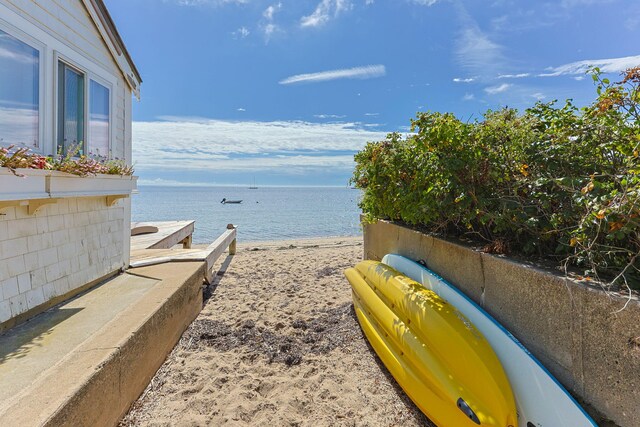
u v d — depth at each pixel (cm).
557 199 207
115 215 422
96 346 222
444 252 278
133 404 245
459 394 190
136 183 426
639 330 135
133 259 498
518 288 198
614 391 144
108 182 358
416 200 299
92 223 374
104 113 401
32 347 232
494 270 219
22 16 271
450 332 212
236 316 437
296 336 375
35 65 288
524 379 179
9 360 214
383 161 347
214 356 327
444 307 238
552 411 163
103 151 400
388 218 425
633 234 162
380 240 428
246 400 259
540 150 216
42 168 259
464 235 288
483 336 210
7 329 260
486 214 233
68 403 163
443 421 201
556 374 173
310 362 316
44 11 296
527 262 205
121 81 445
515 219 222
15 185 235
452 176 249
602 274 175
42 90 296
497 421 173
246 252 934
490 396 179
